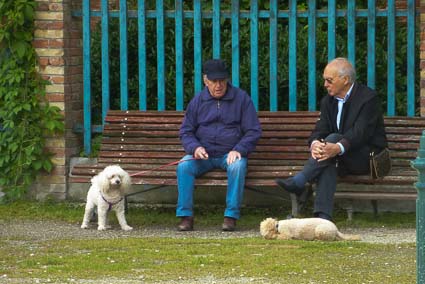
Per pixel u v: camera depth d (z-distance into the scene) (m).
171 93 15.64
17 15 14.72
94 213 13.95
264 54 15.47
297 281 9.79
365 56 15.52
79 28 15.47
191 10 15.84
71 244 12.07
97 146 15.23
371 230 12.95
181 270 10.34
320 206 12.80
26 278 10.09
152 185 14.25
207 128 13.48
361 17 14.94
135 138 14.52
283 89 15.44
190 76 15.63
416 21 14.81
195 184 13.34
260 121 14.33
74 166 14.30
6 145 15.01
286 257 10.96
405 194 13.25
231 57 15.42
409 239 12.16
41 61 14.97
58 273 10.31
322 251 11.27
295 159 13.98
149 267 10.54
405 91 15.41
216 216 14.25
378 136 13.24
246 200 14.74
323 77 13.93
